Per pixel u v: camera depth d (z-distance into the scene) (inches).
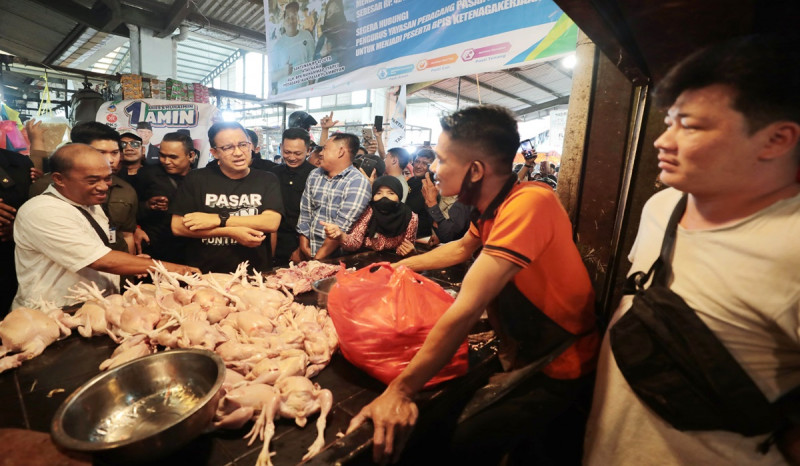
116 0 264.2
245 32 339.3
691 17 44.1
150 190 132.9
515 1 87.9
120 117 223.3
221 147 98.4
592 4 39.9
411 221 121.1
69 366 55.2
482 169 44.4
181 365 44.7
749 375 33.6
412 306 52.1
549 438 76.0
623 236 70.6
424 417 47.1
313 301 79.4
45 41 364.5
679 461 39.0
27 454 31.8
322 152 122.0
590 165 74.9
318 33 135.7
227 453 40.8
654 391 37.8
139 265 77.6
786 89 27.8
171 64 330.0
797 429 32.9
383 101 595.2
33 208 70.7
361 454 38.9
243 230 96.1
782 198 32.1
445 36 102.1
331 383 53.7
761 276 31.8
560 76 417.7
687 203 39.8
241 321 60.5
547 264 46.0
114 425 39.5
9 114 212.7
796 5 40.1
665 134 35.4
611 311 73.9
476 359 59.8
